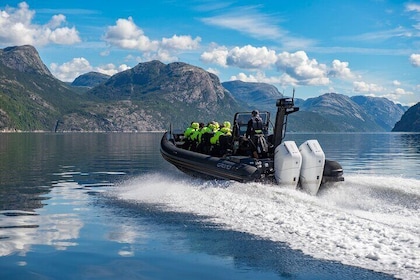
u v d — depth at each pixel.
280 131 11.65
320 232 6.36
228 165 10.98
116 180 14.55
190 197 9.77
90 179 14.88
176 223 7.65
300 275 4.99
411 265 4.97
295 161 9.83
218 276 5.12
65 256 5.98
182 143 15.62
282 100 11.53
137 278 5.15
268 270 5.22
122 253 6.09
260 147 11.50
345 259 5.32
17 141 63.09
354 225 6.58
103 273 5.32
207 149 13.59
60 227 7.66
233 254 5.84
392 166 21.64
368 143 58.94
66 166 20.14
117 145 48.59
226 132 13.38
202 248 6.17
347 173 18.33
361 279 4.72
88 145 47.94
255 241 6.32
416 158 27.36
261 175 10.27
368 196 9.02
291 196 8.75
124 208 9.20
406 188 8.81
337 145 50.84
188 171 12.94
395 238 5.87
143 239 6.75
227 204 8.69
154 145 48.66
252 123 11.79
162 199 9.91
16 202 10.30
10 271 5.41
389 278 4.70
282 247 5.95
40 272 5.37
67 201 10.39
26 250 6.28
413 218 7.23
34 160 23.94
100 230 7.37
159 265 5.56
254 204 8.42
